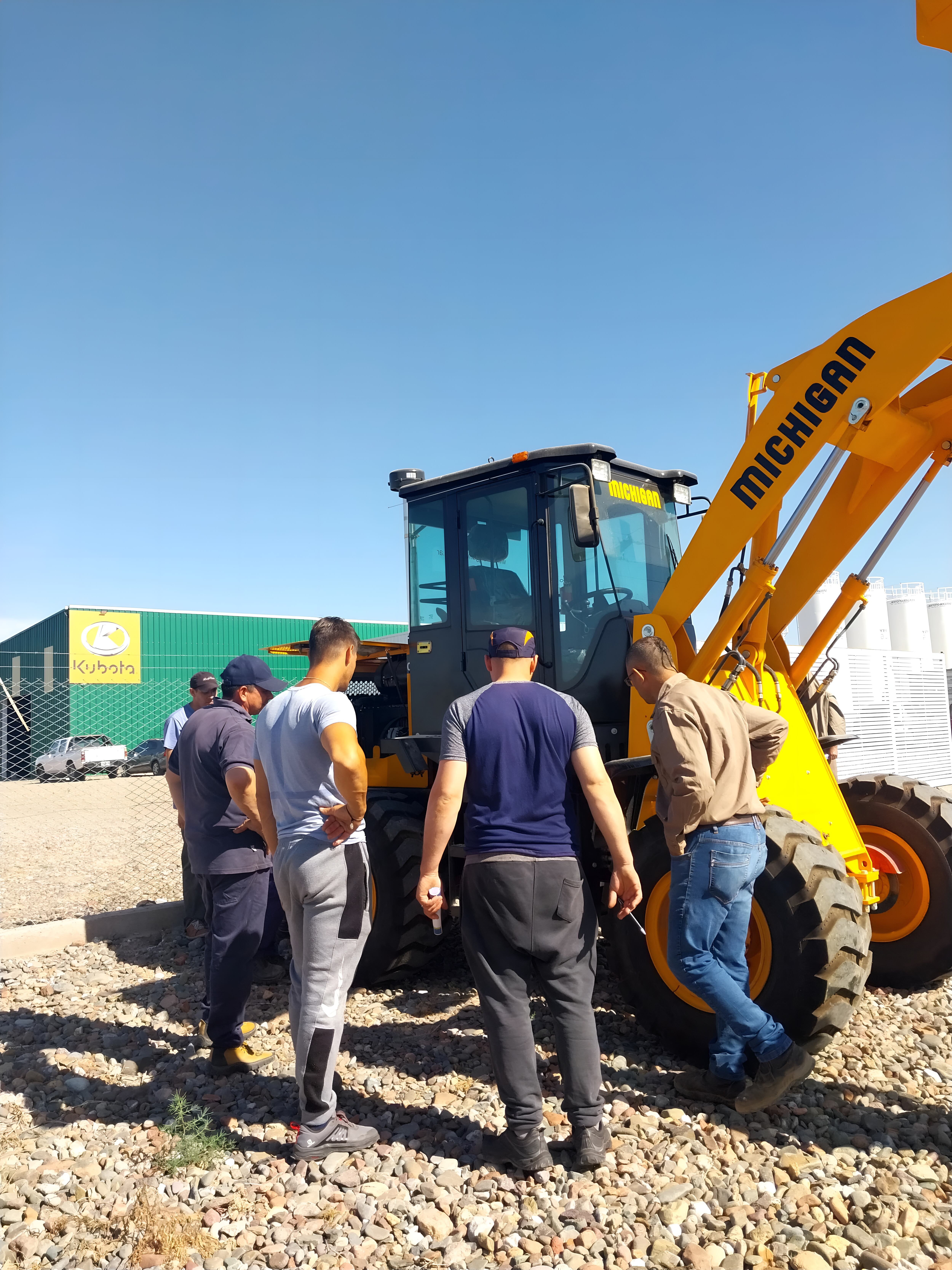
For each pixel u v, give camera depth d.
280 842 3.06
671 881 3.37
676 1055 3.71
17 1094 3.56
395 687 6.46
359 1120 3.24
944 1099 3.32
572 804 2.99
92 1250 2.47
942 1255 2.38
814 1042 3.39
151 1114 3.37
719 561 3.92
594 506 4.17
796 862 3.37
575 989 2.86
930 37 3.14
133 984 5.03
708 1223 2.54
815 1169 2.79
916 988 4.57
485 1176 2.80
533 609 4.66
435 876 2.87
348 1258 2.42
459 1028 4.18
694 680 3.90
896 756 12.12
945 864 4.46
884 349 3.45
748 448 3.81
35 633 29.14
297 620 31.62
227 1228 2.55
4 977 5.19
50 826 13.27
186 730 3.76
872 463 4.17
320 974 2.98
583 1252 2.40
